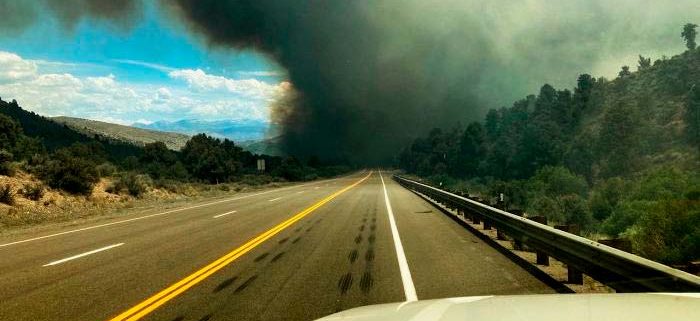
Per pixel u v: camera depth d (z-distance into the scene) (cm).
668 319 219
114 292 712
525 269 835
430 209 2220
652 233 1265
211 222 1764
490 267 855
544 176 10812
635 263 491
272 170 9594
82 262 984
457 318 244
